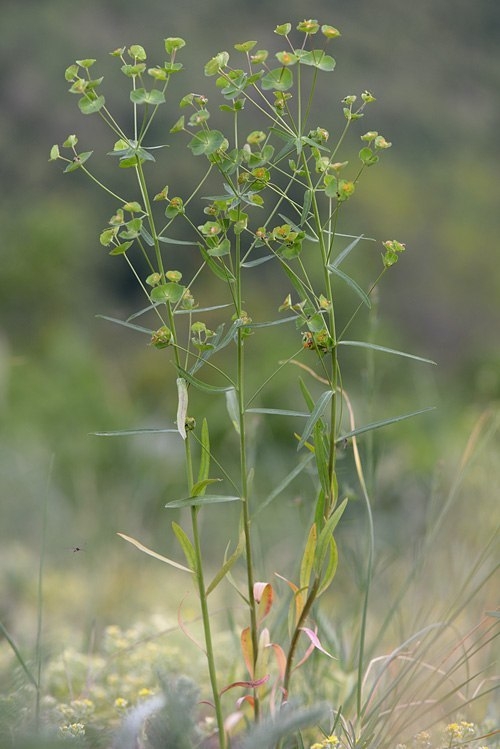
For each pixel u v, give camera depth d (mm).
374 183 27312
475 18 34281
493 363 9797
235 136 1505
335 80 29625
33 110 26250
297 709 1553
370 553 1849
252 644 1586
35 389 7434
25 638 2449
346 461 2502
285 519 3488
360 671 1777
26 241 16578
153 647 2295
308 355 8742
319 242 1547
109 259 19219
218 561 3967
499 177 29375
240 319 1508
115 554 3584
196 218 19500
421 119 30125
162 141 22469
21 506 4074
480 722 2055
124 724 1562
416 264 25375
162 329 1508
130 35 30344
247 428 2527
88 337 14641
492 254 26281
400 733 1839
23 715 1603
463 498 2949
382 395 7398
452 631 2410
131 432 1481
